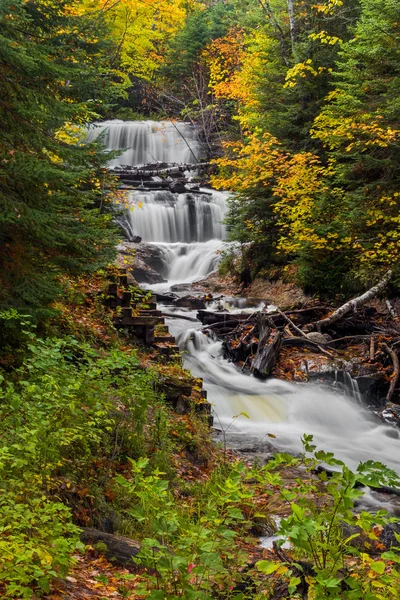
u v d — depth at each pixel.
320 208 18.27
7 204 7.73
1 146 8.00
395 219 16.52
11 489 4.93
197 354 15.05
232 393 13.22
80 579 4.54
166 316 17.12
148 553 3.58
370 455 11.11
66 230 8.61
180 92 46.19
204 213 28.12
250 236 21.83
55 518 4.55
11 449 5.32
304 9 24.20
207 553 3.47
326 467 9.85
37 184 8.24
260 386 13.74
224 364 14.79
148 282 22.45
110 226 13.60
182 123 42.22
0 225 8.05
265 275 21.80
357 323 16.66
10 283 8.04
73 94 9.96
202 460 8.93
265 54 24.61
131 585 4.63
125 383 8.09
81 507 6.00
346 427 12.55
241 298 20.11
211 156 38.38
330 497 7.90
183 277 24.58
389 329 16.17
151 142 39.47
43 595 4.03
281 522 3.38
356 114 17.86
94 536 5.40
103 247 9.34
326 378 14.26
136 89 46.88
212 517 3.98
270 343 14.74
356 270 18.19
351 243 18.12
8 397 5.74
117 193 15.55
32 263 8.52
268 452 10.38
